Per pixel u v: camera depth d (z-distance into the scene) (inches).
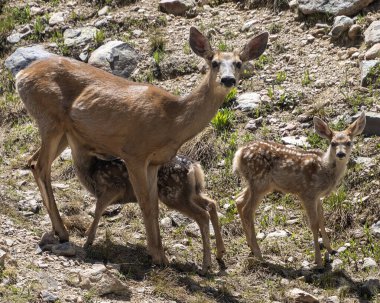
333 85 997.8
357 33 1055.6
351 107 960.3
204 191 850.8
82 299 651.5
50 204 769.6
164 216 854.5
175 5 1167.0
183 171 768.9
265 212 861.8
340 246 811.4
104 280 672.4
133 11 1181.7
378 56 1005.2
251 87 1019.9
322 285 751.1
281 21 1115.3
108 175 784.9
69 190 896.9
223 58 737.6
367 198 846.5
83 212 862.5
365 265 776.9
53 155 775.7
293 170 788.6
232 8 1167.0
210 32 1115.9
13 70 1096.8
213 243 813.2
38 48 1119.0
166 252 788.6
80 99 759.1
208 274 752.3
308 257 796.0
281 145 804.6
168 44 1110.4
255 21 1120.8
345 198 854.5
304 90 998.4
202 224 761.6
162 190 775.1
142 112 738.8
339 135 785.6
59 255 725.9
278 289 738.2
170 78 1067.3
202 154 933.8
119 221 845.8
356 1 1075.3
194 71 1068.5
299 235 829.8
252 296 722.2
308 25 1098.1
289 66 1043.9
